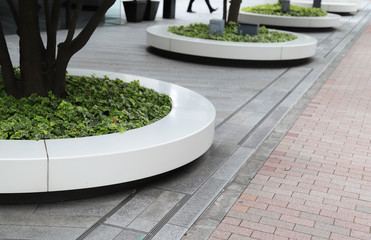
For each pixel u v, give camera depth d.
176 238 4.66
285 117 9.05
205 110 7.09
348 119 9.17
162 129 6.12
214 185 5.89
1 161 4.78
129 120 6.46
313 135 8.12
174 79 11.42
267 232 4.95
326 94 11.02
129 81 8.66
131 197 5.47
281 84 11.59
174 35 14.42
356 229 5.12
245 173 6.40
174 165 5.81
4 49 6.61
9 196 5.05
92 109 6.49
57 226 4.75
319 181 6.30
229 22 16.42
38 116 5.95
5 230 4.62
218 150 7.07
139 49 15.04
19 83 7.58
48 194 5.15
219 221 5.11
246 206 5.48
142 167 5.43
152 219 5.00
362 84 12.20
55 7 6.79
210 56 13.39
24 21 6.52
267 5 25.19
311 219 5.27
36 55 6.71
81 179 5.07
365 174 6.62
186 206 5.32
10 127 5.59
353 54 16.55
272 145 7.52
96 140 5.53
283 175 6.41
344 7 29.59
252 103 9.78
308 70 13.45
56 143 5.34
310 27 21.78
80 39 6.74
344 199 5.82
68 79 8.10
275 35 15.91
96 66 12.18
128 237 4.62
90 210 5.11
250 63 13.70
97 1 18.44
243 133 7.91
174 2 22.89
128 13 20.75
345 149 7.54
